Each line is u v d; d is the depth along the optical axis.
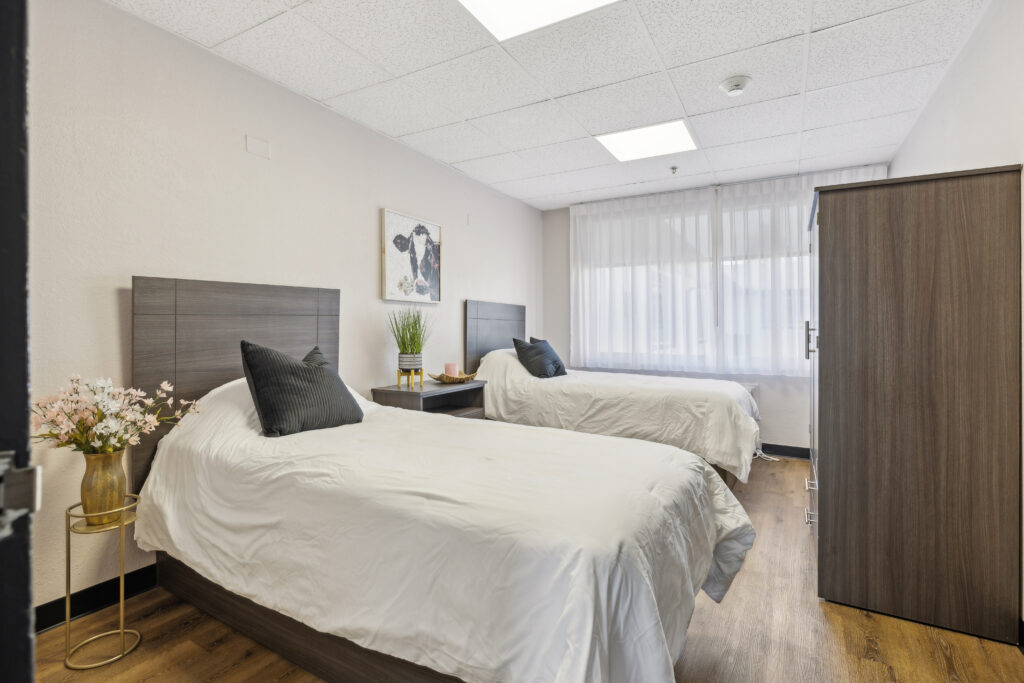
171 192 2.23
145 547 1.93
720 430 3.10
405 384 3.50
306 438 1.95
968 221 1.82
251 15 2.10
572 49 2.39
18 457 0.36
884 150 3.72
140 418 1.78
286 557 1.51
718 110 3.05
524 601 1.09
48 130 1.85
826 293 2.02
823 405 2.03
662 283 4.81
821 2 2.04
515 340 4.20
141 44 2.12
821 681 1.56
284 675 1.56
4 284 0.35
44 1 1.83
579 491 1.36
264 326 2.58
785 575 2.25
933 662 1.65
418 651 1.20
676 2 2.04
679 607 1.30
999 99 1.95
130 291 2.09
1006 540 1.76
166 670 1.60
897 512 1.91
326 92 2.80
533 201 5.15
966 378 1.82
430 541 1.25
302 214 2.84
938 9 2.08
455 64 2.52
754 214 4.45
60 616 1.87
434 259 3.87
